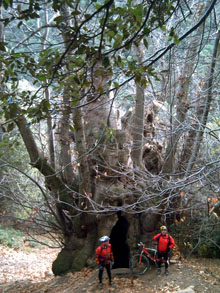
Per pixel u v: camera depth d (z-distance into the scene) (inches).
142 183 397.1
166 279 356.5
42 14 722.8
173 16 571.5
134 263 413.4
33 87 683.4
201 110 462.0
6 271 575.5
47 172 462.0
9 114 226.8
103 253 357.1
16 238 788.6
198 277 349.4
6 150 661.9
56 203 465.7
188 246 455.8
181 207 402.0
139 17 172.4
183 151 502.0
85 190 442.0
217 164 323.0
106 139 450.9
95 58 203.3
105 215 433.1
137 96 436.1
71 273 437.7
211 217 447.5
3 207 808.9
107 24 187.8
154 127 499.5
